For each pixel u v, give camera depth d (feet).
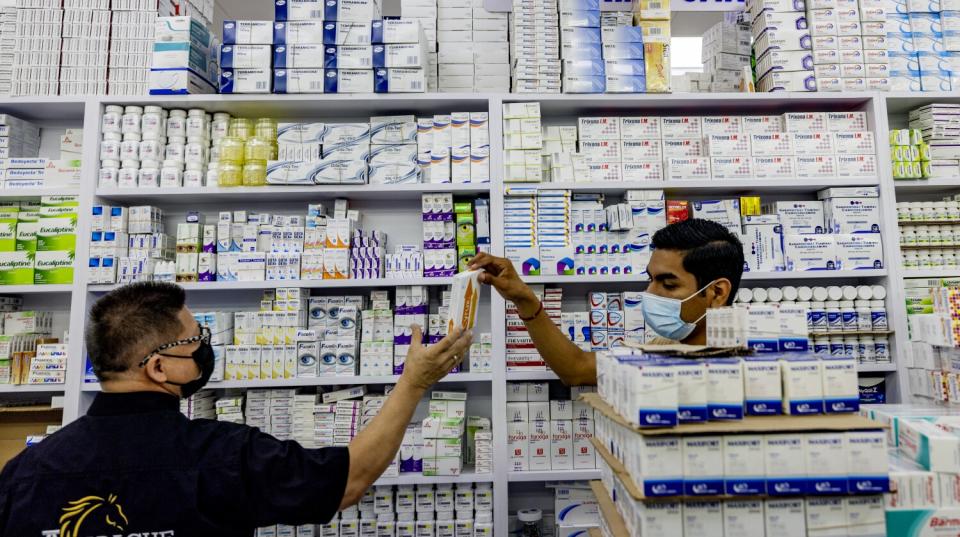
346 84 7.64
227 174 7.55
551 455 7.25
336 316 7.57
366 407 7.29
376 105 7.95
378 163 7.77
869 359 7.54
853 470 2.82
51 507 3.04
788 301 7.61
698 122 7.98
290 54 7.58
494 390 7.22
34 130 8.28
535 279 7.40
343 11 7.68
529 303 5.88
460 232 7.70
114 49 7.70
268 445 3.43
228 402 7.27
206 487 3.18
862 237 7.65
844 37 8.01
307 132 7.79
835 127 7.95
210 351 3.83
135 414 3.34
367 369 7.32
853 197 7.82
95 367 3.46
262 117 8.45
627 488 2.94
